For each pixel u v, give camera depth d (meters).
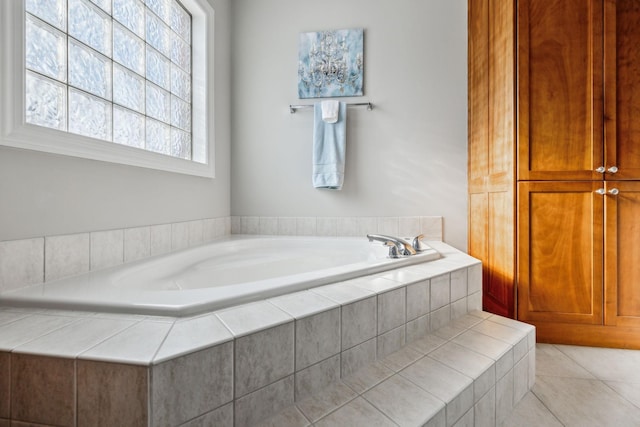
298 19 2.23
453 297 1.25
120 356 0.57
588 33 1.50
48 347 0.60
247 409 0.68
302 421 0.70
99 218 1.17
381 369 0.91
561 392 1.17
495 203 1.73
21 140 0.88
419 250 1.55
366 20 2.17
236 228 2.29
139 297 0.81
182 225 1.69
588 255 1.51
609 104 1.48
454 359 0.96
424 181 2.16
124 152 1.27
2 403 0.61
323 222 2.23
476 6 1.97
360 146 2.20
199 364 0.61
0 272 0.85
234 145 2.30
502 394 1.00
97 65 1.27
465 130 2.12
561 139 1.52
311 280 0.98
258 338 0.70
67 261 1.04
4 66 0.84
